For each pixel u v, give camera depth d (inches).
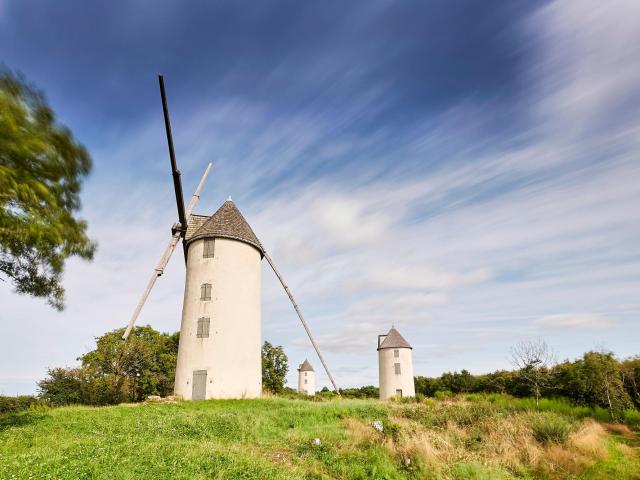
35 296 539.5
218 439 499.2
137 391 1357.0
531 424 594.6
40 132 377.4
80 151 420.8
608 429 735.1
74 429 542.0
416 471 415.8
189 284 1122.0
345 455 454.0
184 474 321.1
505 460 462.6
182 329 1088.2
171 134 951.6
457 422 649.6
